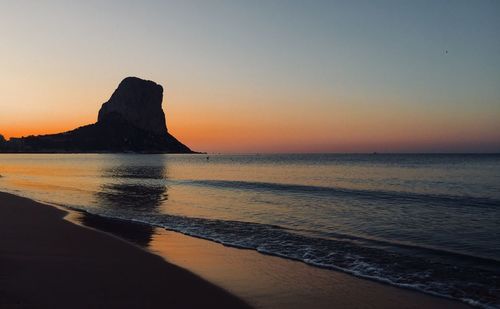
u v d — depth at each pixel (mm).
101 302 6797
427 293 7820
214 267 9391
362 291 7883
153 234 13258
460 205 20516
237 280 8430
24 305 6434
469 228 14391
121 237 12680
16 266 8711
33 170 62031
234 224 15117
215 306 6914
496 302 7359
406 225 15008
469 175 43531
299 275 8867
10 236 12055
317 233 13531
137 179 41781
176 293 7473
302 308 6961
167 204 21250
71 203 21641
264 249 11234
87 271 8594
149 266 9258
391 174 46719
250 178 42531
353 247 11484
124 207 20062
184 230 13961
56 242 11430
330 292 7805
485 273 9055
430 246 11641
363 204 21062
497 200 22172
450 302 7371
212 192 27812
